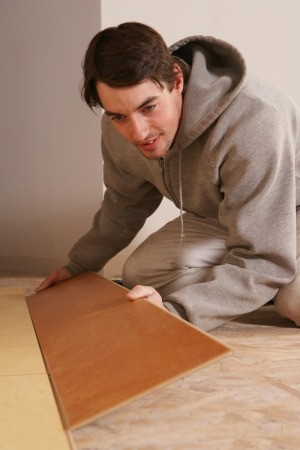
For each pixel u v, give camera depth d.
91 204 3.29
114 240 2.20
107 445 0.90
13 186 3.62
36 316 1.74
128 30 1.37
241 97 1.60
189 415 1.02
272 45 3.34
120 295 1.57
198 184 1.79
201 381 1.20
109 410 0.89
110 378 1.00
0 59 3.58
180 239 2.00
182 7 3.23
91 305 1.58
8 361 1.25
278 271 1.61
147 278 2.05
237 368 1.30
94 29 3.12
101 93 1.39
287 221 1.58
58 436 0.86
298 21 3.34
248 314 1.98
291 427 0.96
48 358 1.26
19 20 3.45
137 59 1.32
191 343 0.99
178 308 1.52
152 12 3.21
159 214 3.31
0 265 3.70
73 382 1.06
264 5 3.30
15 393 1.04
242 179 1.56
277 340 1.58
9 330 1.57
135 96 1.35
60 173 3.39
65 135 3.32
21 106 3.51
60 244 3.44
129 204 2.15
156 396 1.11
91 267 2.22
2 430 0.88
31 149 3.50
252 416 1.01
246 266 1.59
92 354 1.17
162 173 1.85
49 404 0.99
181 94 1.64
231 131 1.58
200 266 1.94
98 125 3.18
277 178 1.58
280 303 1.72
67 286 2.05
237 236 1.59
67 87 3.26
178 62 1.64
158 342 1.06
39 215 3.51
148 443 0.90
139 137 1.42
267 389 1.15
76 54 3.19
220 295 1.55
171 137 1.51
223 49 1.66
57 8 3.25
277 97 1.70
